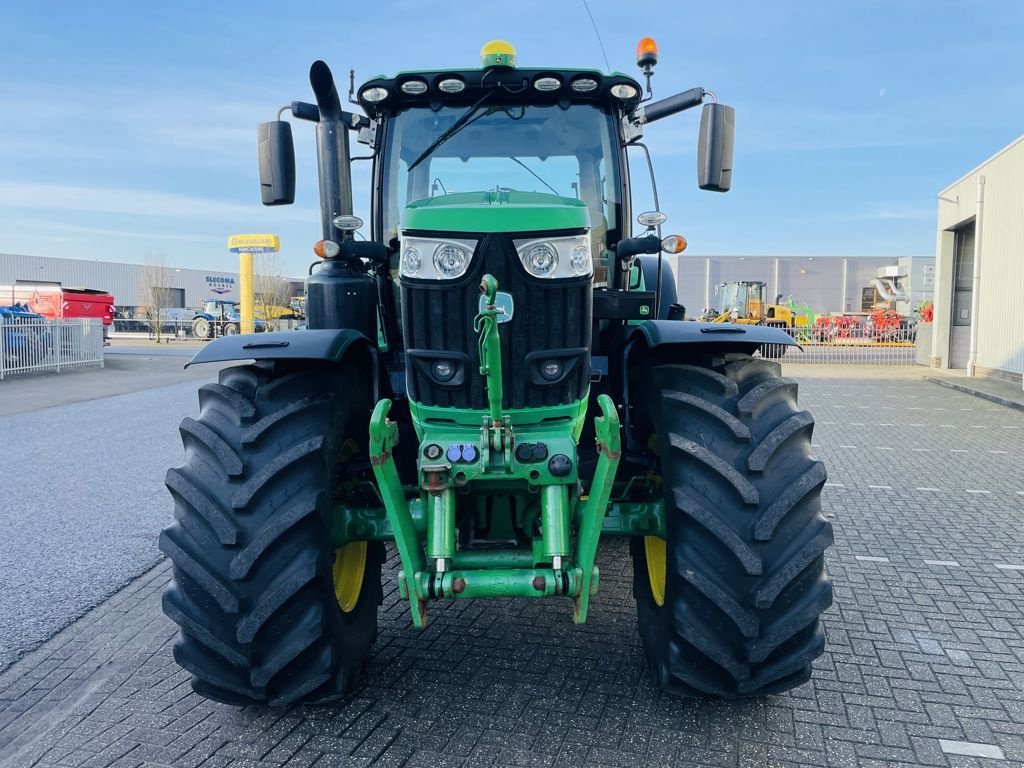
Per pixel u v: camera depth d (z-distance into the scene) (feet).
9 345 57.77
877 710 9.75
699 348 10.49
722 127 11.27
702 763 8.61
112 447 29.27
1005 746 8.98
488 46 11.64
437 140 12.31
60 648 12.15
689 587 8.75
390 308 12.19
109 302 93.61
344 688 9.46
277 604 8.43
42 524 18.98
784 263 171.32
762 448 8.87
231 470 8.78
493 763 8.63
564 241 8.68
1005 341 52.75
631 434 11.39
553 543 8.50
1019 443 29.37
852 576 14.76
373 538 9.79
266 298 138.10
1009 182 52.01
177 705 10.10
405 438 11.13
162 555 16.66
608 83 11.85
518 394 8.91
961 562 15.56
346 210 11.70
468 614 12.86
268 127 11.58
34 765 8.79
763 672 8.66
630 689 10.25
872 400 43.96
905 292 159.12
